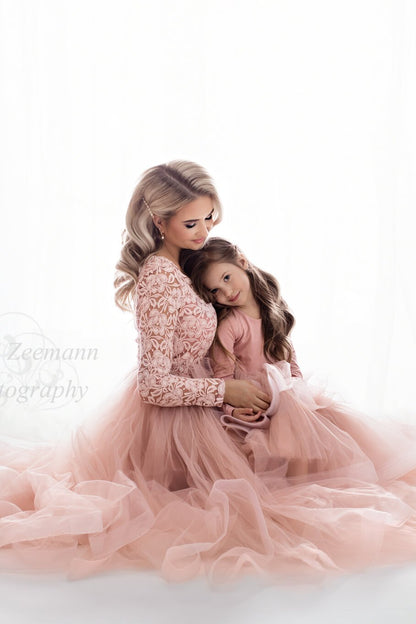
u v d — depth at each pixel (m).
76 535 1.34
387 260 2.40
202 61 2.53
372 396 2.34
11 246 2.56
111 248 2.57
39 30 2.53
